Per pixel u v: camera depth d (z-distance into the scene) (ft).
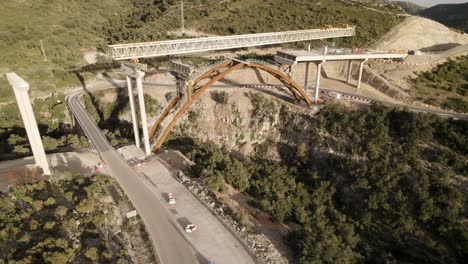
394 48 388.78
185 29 417.49
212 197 180.65
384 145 237.04
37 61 376.07
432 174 204.33
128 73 210.79
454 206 188.03
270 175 239.91
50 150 228.02
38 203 152.56
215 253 138.82
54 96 323.16
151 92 325.21
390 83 315.17
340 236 173.99
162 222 156.97
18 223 142.00
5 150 228.84
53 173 191.42
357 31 418.31
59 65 385.91
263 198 190.49
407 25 428.15
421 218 190.80
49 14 492.13
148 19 459.32
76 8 536.42
